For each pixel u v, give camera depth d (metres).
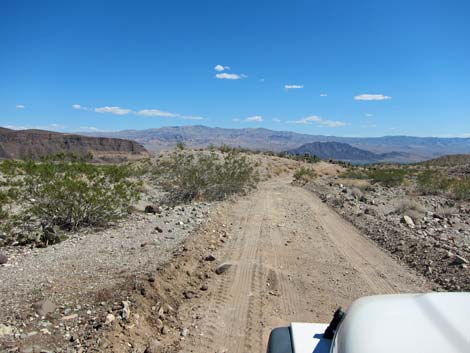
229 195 20.67
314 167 54.88
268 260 9.27
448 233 13.65
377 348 2.28
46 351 4.68
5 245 9.16
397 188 30.81
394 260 9.84
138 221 12.48
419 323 2.49
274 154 64.81
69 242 9.62
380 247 11.19
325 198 21.72
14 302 5.81
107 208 11.70
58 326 5.29
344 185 31.14
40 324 5.26
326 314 6.50
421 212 18.17
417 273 8.79
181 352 5.13
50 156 16.05
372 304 2.89
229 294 7.11
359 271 8.78
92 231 11.04
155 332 5.58
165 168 26.39
